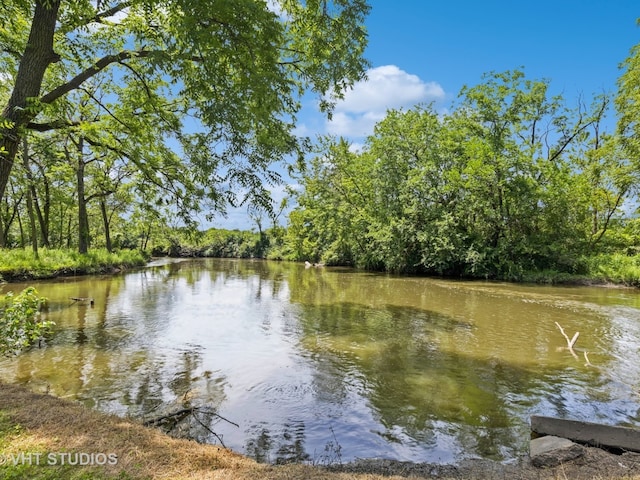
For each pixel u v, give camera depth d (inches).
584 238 1155.3
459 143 1133.1
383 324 488.4
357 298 715.4
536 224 1143.0
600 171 1122.0
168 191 297.9
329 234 1619.1
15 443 140.6
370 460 184.2
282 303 650.2
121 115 319.6
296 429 217.3
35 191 877.8
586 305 648.4
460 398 262.2
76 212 1520.7
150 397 255.1
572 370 320.5
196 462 142.5
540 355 361.1
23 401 181.8
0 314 296.4
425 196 1154.7
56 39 311.0
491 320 518.3
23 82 245.1
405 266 1279.5
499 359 348.2
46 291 724.7
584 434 201.8
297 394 266.2
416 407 247.8
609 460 181.3
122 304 609.9
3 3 258.2
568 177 1067.3
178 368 314.5
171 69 230.4
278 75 240.7
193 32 202.8
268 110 239.0
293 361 337.1
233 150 238.5
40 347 366.6
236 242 2657.5
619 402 257.6
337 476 145.4
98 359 333.1
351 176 1461.6
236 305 623.5
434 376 303.9
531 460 185.2
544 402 256.7
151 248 2126.0
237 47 228.1
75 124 296.8
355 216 1437.0
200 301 656.4
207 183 269.9
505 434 214.4
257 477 134.7
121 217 1390.3
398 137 1232.8
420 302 671.8
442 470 176.1
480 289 863.7
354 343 397.1
